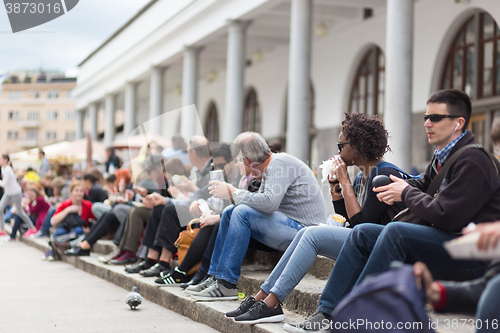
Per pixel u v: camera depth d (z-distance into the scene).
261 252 4.69
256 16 12.80
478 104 10.06
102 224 7.00
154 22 17.61
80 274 6.27
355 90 13.84
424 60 11.41
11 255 8.23
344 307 1.67
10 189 10.12
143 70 19.33
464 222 2.44
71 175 17.06
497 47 9.82
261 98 18.17
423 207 2.52
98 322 3.76
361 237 2.79
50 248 7.69
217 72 21.00
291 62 10.48
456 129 2.67
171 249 5.15
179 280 4.55
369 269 2.54
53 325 3.65
